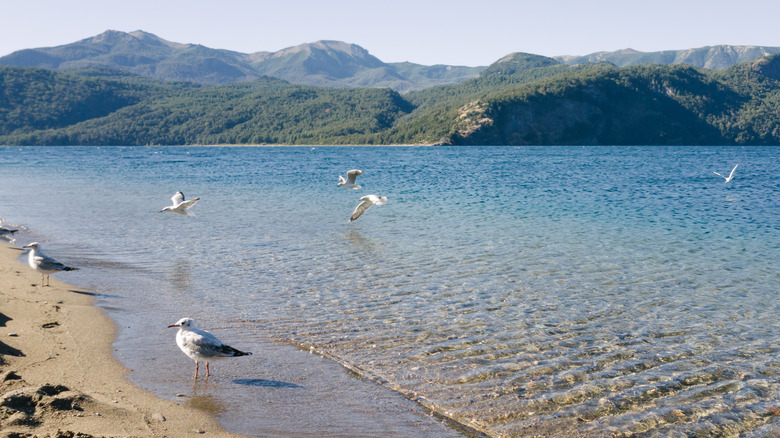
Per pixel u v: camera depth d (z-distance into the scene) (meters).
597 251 22.75
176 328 13.29
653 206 38.31
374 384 10.51
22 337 11.88
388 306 15.13
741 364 11.55
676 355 11.98
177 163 104.00
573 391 10.29
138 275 18.34
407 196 43.28
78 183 55.25
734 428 9.12
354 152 187.12
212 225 28.50
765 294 16.66
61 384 9.41
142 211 33.81
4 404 8.35
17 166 90.94
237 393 9.95
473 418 9.30
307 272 18.84
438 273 18.80
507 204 38.25
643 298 16.14
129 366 10.90
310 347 12.25
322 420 9.07
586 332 13.30
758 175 74.38
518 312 14.72
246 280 17.80
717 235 26.95
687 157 140.50
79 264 19.80
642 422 9.27
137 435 8.02
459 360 11.59
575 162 111.44
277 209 34.97
